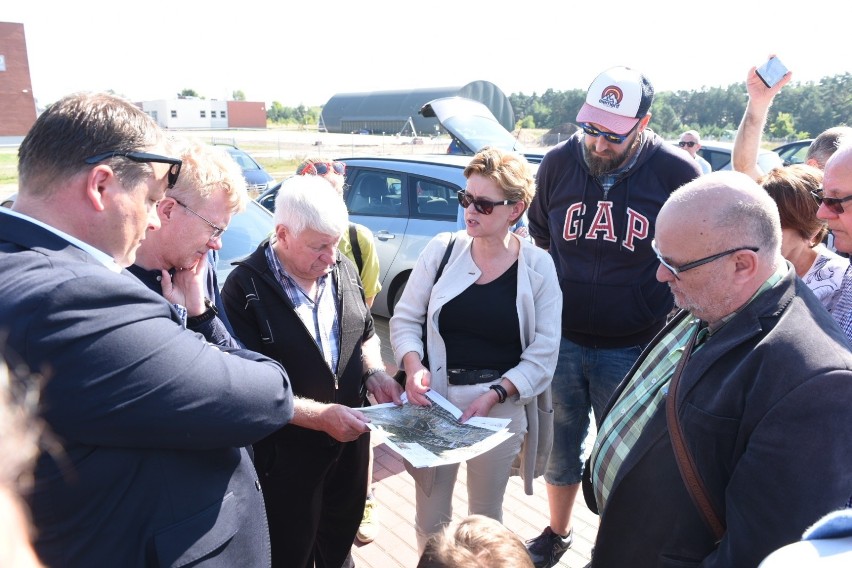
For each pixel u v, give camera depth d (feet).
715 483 4.30
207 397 3.56
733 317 4.42
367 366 7.51
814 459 3.62
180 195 4.64
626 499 4.89
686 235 4.33
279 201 6.24
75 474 3.21
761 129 9.71
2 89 114.01
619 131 7.97
